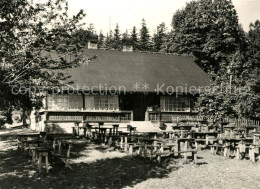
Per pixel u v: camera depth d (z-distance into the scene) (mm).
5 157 16500
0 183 12125
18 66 9758
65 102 27359
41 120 28047
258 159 16297
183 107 31547
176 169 14133
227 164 15203
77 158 16109
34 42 9734
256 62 47000
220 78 31750
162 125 30062
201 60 46156
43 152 13477
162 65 34812
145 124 29219
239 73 34594
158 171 13797
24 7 9688
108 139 20828
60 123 26719
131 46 37906
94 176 13008
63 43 10117
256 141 19688
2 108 12492
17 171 13672
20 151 18031
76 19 9906
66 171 13648
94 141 21531
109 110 28859
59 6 9789
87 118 27625
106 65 32156
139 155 16453
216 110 28422
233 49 46188
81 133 26219
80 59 10547
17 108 14711
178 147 16641
